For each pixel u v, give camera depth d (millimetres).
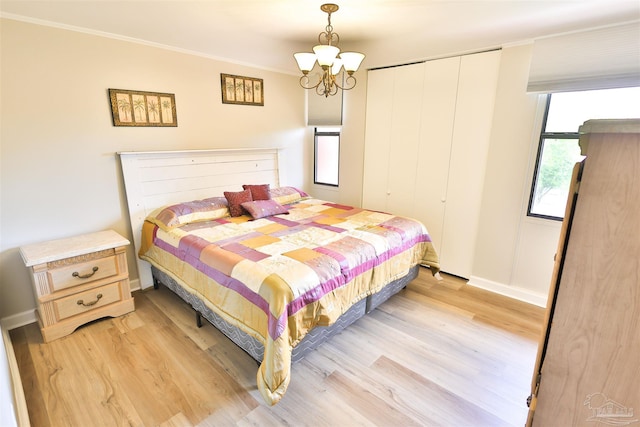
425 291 3236
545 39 2615
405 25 2521
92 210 2814
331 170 4648
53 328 2346
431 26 2527
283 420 1732
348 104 4160
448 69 3279
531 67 2701
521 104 2859
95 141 2752
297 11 2273
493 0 2035
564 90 2564
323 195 4758
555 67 2588
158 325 2580
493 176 3119
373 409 1810
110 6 2174
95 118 2727
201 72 3354
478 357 2250
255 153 3939
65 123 2582
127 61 2838
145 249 3008
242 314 1956
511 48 2840
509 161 3002
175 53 3131
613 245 814
